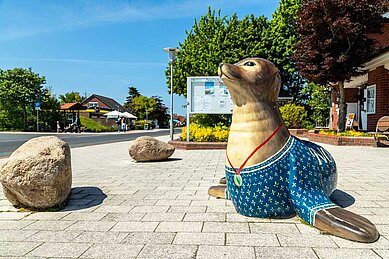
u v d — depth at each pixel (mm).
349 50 15703
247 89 4230
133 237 3865
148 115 78688
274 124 4320
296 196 4184
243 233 3936
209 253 3400
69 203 5418
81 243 3703
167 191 6270
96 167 9586
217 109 14750
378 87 17719
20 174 4812
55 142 5324
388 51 14508
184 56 28391
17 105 44438
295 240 3707
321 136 16703
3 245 3674
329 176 4680
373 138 14422
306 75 16656
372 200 5492
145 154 10391
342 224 3760
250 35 22016
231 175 4453
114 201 5535
